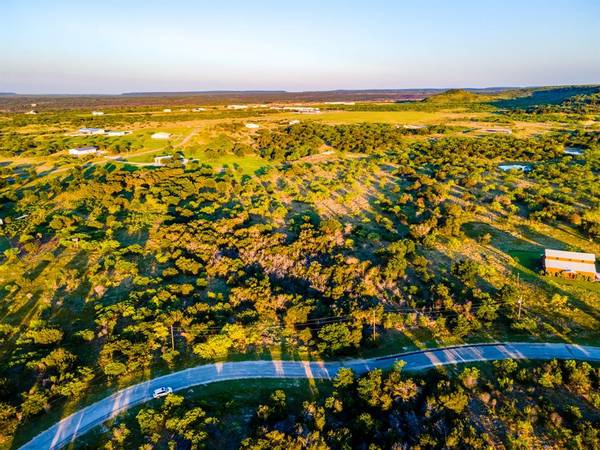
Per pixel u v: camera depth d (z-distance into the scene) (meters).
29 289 79.94
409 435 48.56
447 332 66.69
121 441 48.25
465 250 92.06
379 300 75.25
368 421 49.16
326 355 63.06
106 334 66.94
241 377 58.72
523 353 61.22
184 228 101.19
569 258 81.38
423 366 59.91
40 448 48.00
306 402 51.44
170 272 83.12
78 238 97.69
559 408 51.00
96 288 78.62
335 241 95.62
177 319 68.25
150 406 53.78
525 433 47.72
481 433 48.16
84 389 56.53
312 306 70.75
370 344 64.12
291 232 103.62
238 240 95.88
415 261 85.31
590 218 99.00
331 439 47.25
